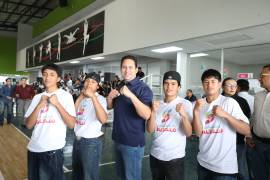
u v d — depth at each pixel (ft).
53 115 6.41
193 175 11.71
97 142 7.89
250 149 8.04
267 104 7.44
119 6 22.88
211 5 14.01
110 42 24.02
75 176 8.04
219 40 15.34
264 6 11.53
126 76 6.52
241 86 10.80
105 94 19.53
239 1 12.59
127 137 6.30
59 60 36.81
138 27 20.08
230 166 5.57
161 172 6.53
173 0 16.66
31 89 25.40
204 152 5.90
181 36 15.85
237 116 5.74
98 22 26.45
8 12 55.47
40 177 6.30
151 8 18.74
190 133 6.15
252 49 16.43
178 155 6.33
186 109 6.50
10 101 24.71
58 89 6.83
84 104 8.07
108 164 12.91
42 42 45.03
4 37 66.95
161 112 6.69
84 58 29.14
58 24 42.19
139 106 5.82
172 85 6.66
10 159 13.57
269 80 7.43
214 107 5.48
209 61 19.21
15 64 67.51
